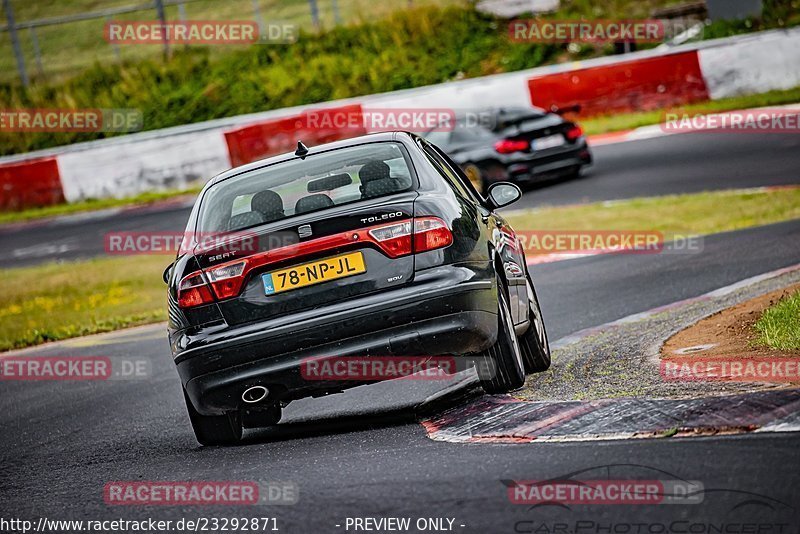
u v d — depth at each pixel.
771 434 15.55
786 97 81.12
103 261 68.44
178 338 20.41
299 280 19.84
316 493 16.39
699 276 37.78
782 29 90.62
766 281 33.03
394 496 15.48
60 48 126.81
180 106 113.31
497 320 20.83
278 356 19.75
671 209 56.00
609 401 18.70
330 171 21.69
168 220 78.12
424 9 117.44
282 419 25.17
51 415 30.42
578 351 26.86
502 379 21.77
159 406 29.11
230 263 20.00
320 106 88.44
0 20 134.12
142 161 89.00
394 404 24.02
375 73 111.81
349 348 19.62
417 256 19.83
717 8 104.31
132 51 124.38
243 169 22.92
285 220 20.22
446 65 111.31
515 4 115.50
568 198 64.56
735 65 85.19
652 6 112.12
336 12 118.38
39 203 89.88
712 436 15.96
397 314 19.52
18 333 49.81
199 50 120.25
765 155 66.94
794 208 51.06
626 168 70.69
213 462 20.53
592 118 86.12
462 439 18.45
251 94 112.62
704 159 68.94
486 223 22.44
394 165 21.58
